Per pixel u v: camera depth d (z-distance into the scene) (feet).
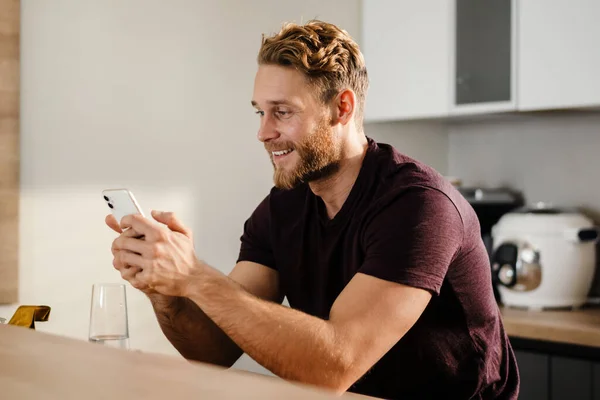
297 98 4.50
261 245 5.36
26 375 1.96
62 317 6.84
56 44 6.75
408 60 9.16
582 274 8.20
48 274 6.73
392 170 4.55
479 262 4.63
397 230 4.19
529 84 8.20
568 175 9.33
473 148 10.28
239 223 8.33
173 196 7.65
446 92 8.84
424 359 4.64
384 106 9.39
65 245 6.86
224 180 8.16
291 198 5.13
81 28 6.91
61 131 6.80
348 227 4.67
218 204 8.10
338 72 4.60
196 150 7.87
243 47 8.32
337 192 4.78
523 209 8.68
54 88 6.74
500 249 8.36
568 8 7.87
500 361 4.99
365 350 3.94
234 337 3.94
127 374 1.94
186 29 7.75
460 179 10.42
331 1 9.21
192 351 4.97
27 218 6.58
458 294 4.58
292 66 4.51
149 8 7.42
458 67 8.74
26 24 6.54
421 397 4.76
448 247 4.24
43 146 6.68
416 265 4.11
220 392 1.70
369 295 4.08
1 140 6.35
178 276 4.02
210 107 8.00
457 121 10.12
